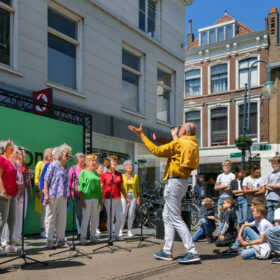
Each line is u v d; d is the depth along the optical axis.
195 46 24.91
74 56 9.84
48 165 6.14
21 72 8.12
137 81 12.47
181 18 15.05
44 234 7.18
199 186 13.01
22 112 7.35
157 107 13.45
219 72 23.34
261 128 21.33
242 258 5.41
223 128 22.97
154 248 6.24
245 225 5.79
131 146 11.80
